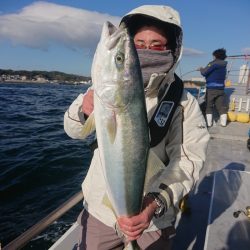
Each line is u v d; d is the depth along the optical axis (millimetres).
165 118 2107
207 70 8602
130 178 1695
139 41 2209
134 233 1773
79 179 7531
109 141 1642
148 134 1717
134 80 1628
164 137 2117
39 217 5723
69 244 3014
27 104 24406
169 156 2205
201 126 2229
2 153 9445
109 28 1650
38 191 6828
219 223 2975
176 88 2166
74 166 8383
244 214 3125
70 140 11320
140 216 1772
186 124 2184
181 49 2182
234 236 2773
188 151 2154
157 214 1914
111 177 1681
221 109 8797
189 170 2088
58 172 7930
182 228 3541
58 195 6633
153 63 2021
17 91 43781
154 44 2178
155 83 2045
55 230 5160
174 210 2277
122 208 1732
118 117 1631
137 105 1653
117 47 1597
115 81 1604
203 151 2199
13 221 5555
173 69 2109
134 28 2217
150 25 2164
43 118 16922
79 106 2053
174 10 2189
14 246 2117
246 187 3762
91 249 2219
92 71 1664
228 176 4035
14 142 10898
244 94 11891
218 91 8641
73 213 5730
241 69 12789
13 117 17016
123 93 1615
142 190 1748
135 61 1630
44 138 11641
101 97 1617
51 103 25953
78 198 2701
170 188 1967
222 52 8539
